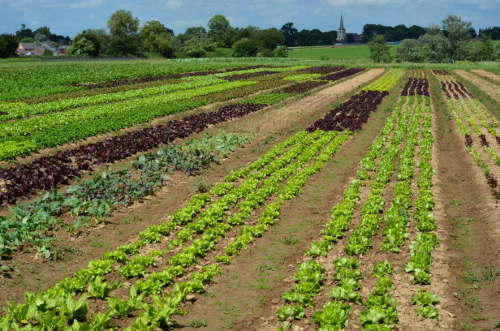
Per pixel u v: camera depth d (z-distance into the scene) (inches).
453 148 1071.0
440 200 716.0
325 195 749.3
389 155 943.7
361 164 895.7
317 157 957.8
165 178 797.9
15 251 533.3
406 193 716.7
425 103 1763.0
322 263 511.5
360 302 430.6
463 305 427.8
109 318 379.6
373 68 3791.8
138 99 1707.7
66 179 798.5
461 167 909.8
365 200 714.8
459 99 1902.1
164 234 588.7
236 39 7716.5
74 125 1204.5
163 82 2374.5
